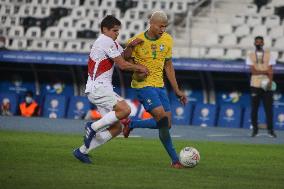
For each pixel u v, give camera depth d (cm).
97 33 9431
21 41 9438
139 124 3656
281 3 9181
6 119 7788
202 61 7969
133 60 3588
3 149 4022
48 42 9369
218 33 9106
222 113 8431
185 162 3391
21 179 2702
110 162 3534
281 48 8912
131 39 3581
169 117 3556
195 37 9112
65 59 8281
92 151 4141
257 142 5831
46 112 8825
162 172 3164
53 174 2908
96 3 9594
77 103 8744
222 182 2894
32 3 9669
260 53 6450
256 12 9206
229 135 6694
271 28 9106
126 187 2606
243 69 7856
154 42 3553
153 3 9456
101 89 3484
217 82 8431
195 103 8550
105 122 3400
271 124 6600
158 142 5162
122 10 9525
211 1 9238
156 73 3559
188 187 2684
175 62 8025
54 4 9612
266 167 3644
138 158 3841
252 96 6544
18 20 9594
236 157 4203
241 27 9131
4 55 8438
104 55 3497
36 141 4762
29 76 8906
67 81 8838
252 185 2831
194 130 7356
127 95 8631
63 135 5572
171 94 8662
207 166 3569
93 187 2566
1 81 8981
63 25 9525
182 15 9288
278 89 8262
